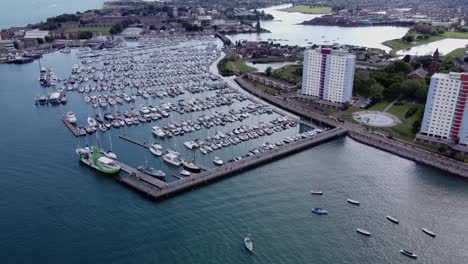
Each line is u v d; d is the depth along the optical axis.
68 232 169.38
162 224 173.62
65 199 194.75
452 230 168.75
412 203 188.50
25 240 164.62
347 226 171.38
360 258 153.12
